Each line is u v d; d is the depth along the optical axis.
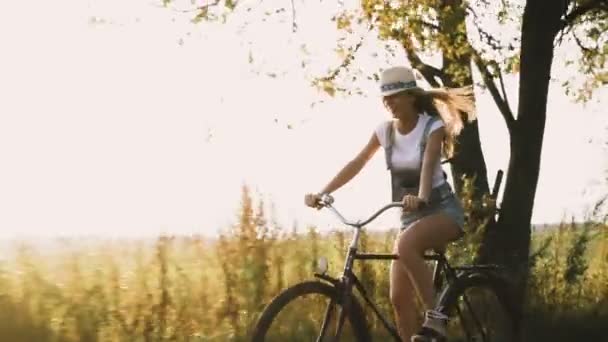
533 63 10.26
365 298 6.46
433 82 11.43
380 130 6.59
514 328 7.53
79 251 8.75
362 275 9.38
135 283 8.75
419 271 6.36
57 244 8.78
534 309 10.20
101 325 8.48
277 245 9.16
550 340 9.55
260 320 5.92
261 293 8.95
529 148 10.28
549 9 10.22
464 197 10.62
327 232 9.30
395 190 6.57
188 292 8.86
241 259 8.96
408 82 6.34
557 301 11.23
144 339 8.56
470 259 9.97
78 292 8.55
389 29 10.66
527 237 10.33
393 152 6.50
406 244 6.36
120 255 8.81
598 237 11.83
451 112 6.64
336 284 6.23
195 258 8.96
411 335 6.62
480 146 11.56
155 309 8.67
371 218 6.26
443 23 10.25
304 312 8.08
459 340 8.31
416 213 6.53
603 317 10.62
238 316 8.89
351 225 6.30
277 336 7.94
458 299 7.13
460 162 11.54
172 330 8.72
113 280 8.59
